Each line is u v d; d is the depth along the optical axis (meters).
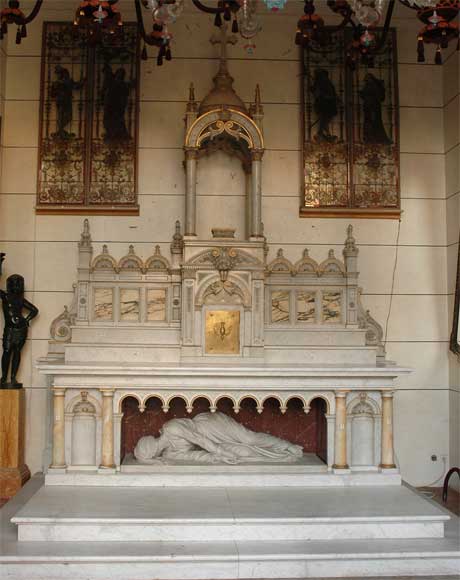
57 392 7.67
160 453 8.05
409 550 6.15
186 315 8.20
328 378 7.77
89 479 7.56
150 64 9.57
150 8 6.05
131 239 9.32
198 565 5.94
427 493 8.96
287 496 7.22
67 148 9.34
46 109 9.38
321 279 8.70
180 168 9.45
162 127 9.50
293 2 9.51
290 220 9.47
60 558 5.89
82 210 9.27
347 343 8.54
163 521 6.37
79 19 6.04
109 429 7.65
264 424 8.72
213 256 8.21
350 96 9.59
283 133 9.59
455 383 9.20
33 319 9.20
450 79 9.48
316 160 9.50
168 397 7.73
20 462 8.68
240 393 7.76
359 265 9.47
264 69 9.66
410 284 9.51
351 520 6.48
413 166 9.65
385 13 9.62
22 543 6.26
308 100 9.59
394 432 9.36
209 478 7.59
